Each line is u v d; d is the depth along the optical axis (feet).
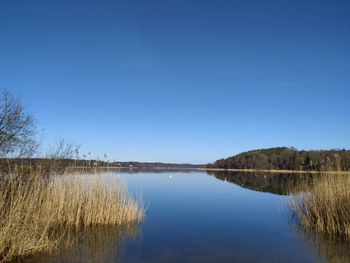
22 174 47.37
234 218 69.82
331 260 42.14
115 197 60.64
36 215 43.39
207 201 96.89
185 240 50.85
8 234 37.60
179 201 95.50
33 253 40.19
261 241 50.90
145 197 102.73
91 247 45.42
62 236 49.83
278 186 153.58
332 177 63.62
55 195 54.80
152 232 55.21
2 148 49.80
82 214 57.82
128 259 40.98
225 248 46.88
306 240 51.67
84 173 59.98
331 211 57.57
